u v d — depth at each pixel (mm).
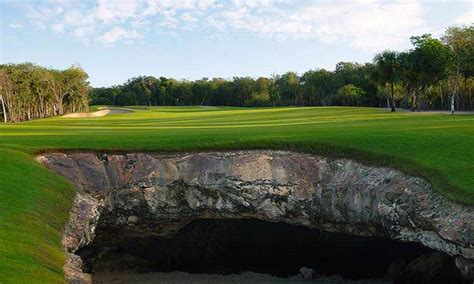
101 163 26844
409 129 30875
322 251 30062
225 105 164500
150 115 79875
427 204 20953
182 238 29984
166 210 27016
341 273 29969
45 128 43688
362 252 29156
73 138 29875
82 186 26000
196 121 53938
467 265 19312
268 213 26594
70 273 16812
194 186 26812
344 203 24891
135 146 27500
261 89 159125
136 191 26719
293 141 27250
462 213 19297
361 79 126375
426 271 25453
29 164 24922
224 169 26734
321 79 136000
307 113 68375
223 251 30891
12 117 94188
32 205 20281
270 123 44562
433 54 68062
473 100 91688
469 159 23156
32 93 104562
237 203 26781
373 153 25125
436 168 22219
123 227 27656
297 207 26172
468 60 73125
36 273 14891
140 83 176500
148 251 29750
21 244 16500
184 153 27250
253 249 30891
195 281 28766
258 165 26656
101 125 49031
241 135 29531
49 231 19203
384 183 23672
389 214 22469
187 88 169625
